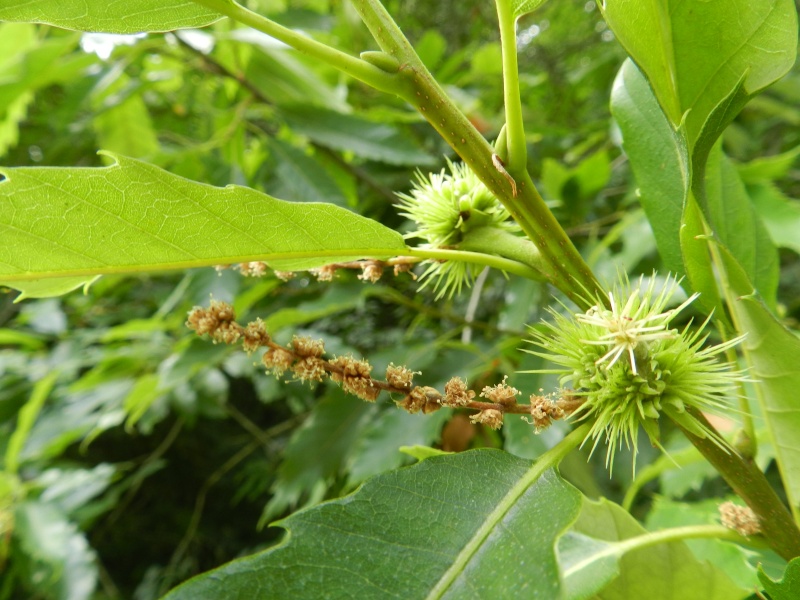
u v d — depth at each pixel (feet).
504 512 0.31
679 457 0.66
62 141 1.61
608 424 0.35
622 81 0.50
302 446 0.96
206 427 1.96
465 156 0.34
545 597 0.25
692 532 0.39
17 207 0.32
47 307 1.49
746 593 0.44
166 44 1.23
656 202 0.46
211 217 0.35
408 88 0.33
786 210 0.81
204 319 0.37
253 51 1.17
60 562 1.06
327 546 0.29
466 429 0.98
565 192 1.07
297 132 1.08
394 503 0.31
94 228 0.34
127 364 1.28
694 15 0.36
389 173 1.28
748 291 0.38
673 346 0.36
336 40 1.44
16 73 1.02
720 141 0.54
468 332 1.04
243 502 2.08
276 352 0.37
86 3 0.34
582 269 0.36
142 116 1.37
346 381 0.37
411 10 2.17
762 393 0.40
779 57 0.37
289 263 0.39
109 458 2.01
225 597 0.27
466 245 0.40
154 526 2.05
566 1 2.19
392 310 1.41
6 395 1.37
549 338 0.39
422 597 0.27
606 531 0.49
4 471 1.20
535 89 1.87
